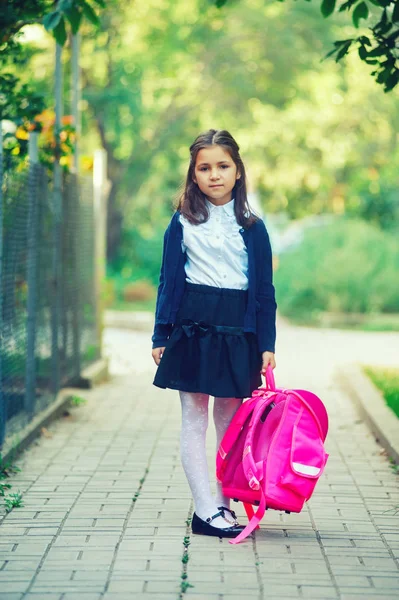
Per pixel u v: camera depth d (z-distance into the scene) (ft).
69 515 19.80
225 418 18.74
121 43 87.30
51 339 33.78
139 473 23.99
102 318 44.73
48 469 24.48
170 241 18.16
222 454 17.89
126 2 74.79
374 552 17.48
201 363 17.71
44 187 31.96
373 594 15.20
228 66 96.63
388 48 23.00
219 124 102.68
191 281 18.06
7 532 18.51
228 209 18.17
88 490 22.09
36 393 30.99
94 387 40.52
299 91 98.17
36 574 15.98
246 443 17.46
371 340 66.03
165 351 17.97
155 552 17.19
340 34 93.35
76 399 35.55
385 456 26.73
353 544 17.98
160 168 108.58
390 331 74.18
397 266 82.84
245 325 17.80
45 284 32.45
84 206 41.06
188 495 21.61
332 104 101.71
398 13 22.27
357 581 15.81
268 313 18.10
